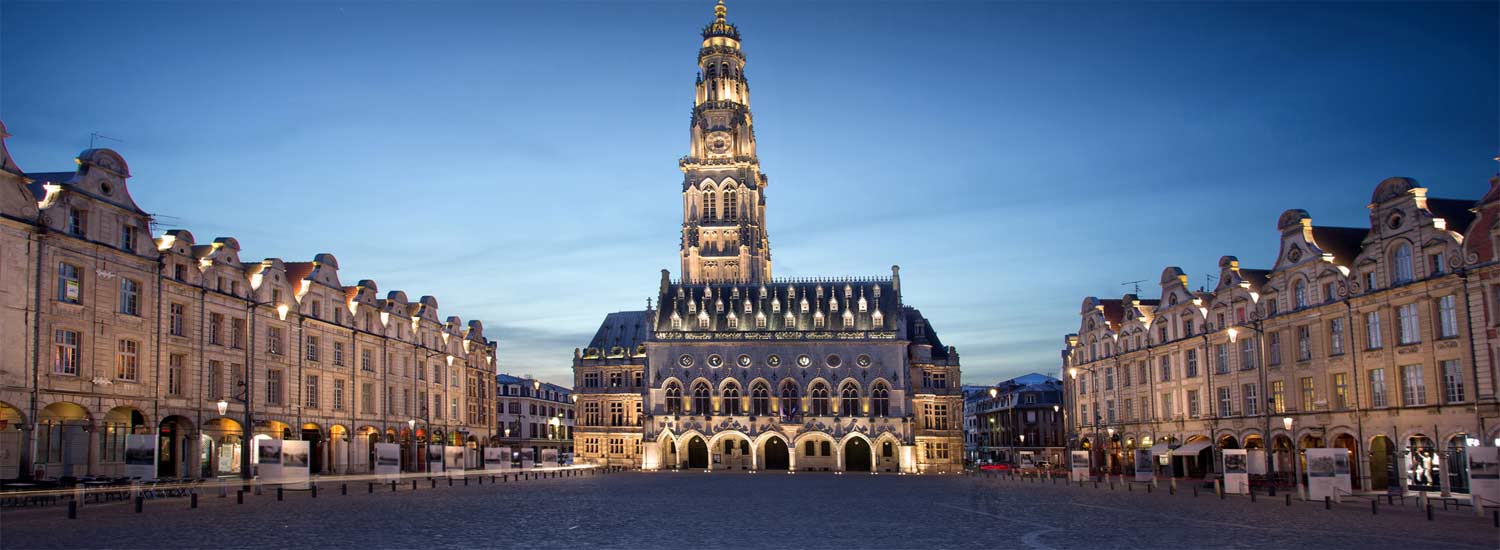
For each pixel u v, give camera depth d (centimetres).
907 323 14588
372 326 9338
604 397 14962
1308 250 7162
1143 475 7556
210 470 7181
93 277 5938
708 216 15762
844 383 12925
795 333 13062
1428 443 6081
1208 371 8325
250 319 6203
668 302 13488
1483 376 5688
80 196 5881
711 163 15838
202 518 3950
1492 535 3412
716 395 12950
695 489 6969
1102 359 10425
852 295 13500
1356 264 6675
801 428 12838
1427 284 6069
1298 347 7269
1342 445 6906
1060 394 16225
